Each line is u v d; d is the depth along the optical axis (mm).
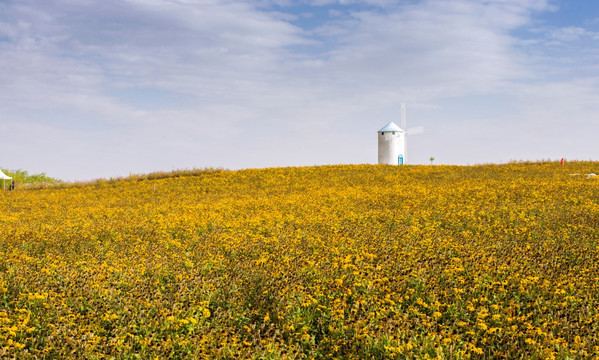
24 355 6531
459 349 6809
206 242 13664
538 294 8727
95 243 13859
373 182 32594
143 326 7512
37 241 14203
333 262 10875
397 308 8297
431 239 13516
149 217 19656
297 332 7609
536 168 38531
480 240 13562
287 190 30500
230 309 8398
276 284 9438
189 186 34719
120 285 9445
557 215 17203
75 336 7113
